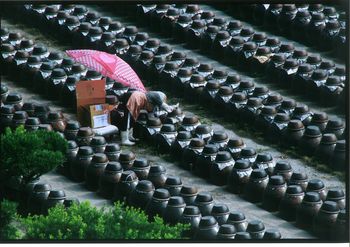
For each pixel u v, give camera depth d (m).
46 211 50.09
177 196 50.19
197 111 58.50
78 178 53.59
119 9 65.38
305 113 56.91
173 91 59.50
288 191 51.44
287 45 61.22
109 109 56.19
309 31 62.44
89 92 56.12
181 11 64.38
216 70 59.22
